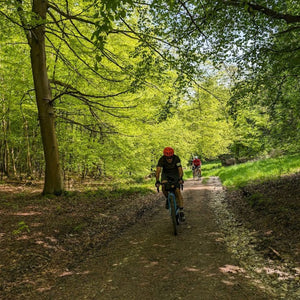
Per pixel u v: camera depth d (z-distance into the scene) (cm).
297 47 655
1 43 984
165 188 608
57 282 384
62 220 694
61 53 1054
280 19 650
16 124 1778
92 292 348
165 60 787
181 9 659
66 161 1497
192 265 410
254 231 549
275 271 369
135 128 1310
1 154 1952
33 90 1116
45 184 1047
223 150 3134
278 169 1239
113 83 1079
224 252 457
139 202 1005
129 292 342
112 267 423
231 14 667
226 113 904
